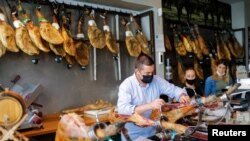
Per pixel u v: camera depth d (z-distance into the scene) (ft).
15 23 7.52
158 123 3.91
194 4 15.38
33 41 7.65
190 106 4.47
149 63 6.07
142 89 6.48
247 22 17.94
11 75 8.28
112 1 10.13
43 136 7.30
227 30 17.21
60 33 8.30
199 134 4.18
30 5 8.65
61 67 9.46
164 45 12.24
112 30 10.91
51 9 9.07
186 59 14.10
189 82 10.64
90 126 2.83
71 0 9.70
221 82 11.45
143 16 11.51
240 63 17.26
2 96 4.37
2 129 4.33
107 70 10.82
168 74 12.30
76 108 9.69
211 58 15.20
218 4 17.25
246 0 17.42
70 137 2.77
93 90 10.37
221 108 4.83
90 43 9.41
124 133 3.56
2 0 8.05
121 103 5.81
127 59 11.44
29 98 7.45
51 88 9.18
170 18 13.74
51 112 9.14
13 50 7.37
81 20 9.59
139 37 10.62
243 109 5.28
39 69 8.90
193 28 14.51
